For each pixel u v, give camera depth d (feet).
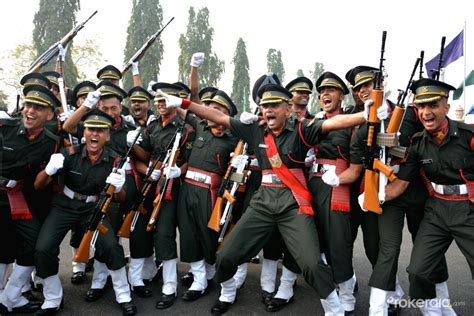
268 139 13.19
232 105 16.85
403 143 13.10
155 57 83.05
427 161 12.22
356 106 14.73
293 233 12.32
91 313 13.71
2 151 13.21
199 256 14.97
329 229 13.26
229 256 12.69
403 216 12.92
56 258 13.29
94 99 14.29
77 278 16.20
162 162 15.42
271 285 14.96
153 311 13.94
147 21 83.56
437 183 12.29
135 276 15.14
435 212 12.25
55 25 74.02
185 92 16.85
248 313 13.97
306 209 12.42
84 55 82.28
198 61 17.24
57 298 13.44
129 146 15.79
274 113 12.76
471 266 11.66
